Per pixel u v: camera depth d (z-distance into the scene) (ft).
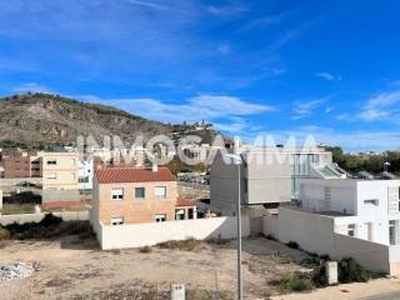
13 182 381.81
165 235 133.28
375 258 94.32
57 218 173.17
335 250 108.37
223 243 132.57
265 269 101.40
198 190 306.96
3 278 97.50
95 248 128.26
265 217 142.51
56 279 96.17
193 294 80.48
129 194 147.74
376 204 118.01
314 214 117.91
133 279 94.58
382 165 290.97
